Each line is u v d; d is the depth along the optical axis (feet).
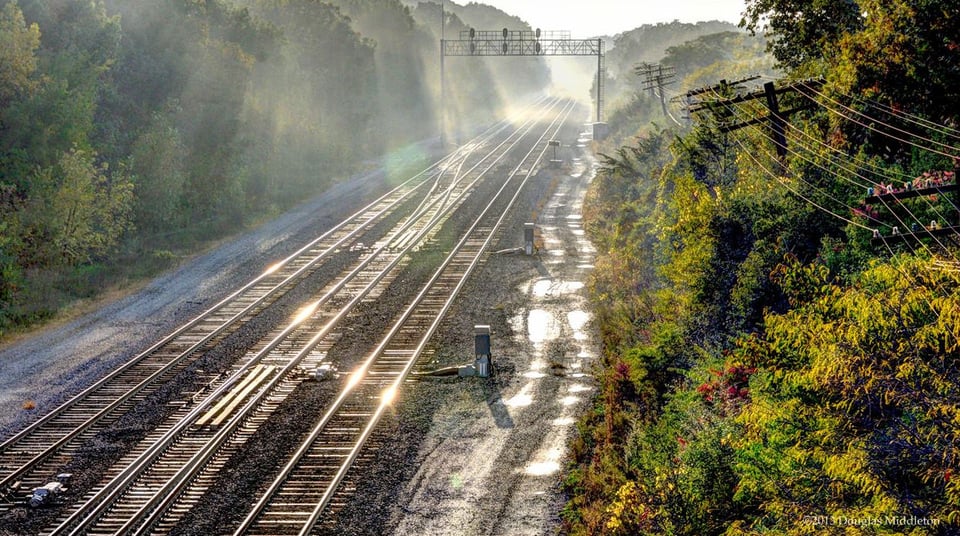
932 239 58.80
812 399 44.16
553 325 109.40
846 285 62.49
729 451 55.36
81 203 135.85
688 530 52.54
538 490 65.87
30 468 69.05
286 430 76.02
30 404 82.48
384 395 84.74
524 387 87.71
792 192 87.20
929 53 92.94
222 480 66.69
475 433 76.33
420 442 74.28
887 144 92.32
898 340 39.91
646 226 131.23
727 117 116.06
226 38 229.66
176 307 117.80
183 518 61.11
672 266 94.12
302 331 106.01
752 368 63.10
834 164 89.97
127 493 64.39
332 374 90.63
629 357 87.04
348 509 62.64
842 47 99.86
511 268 140.67
